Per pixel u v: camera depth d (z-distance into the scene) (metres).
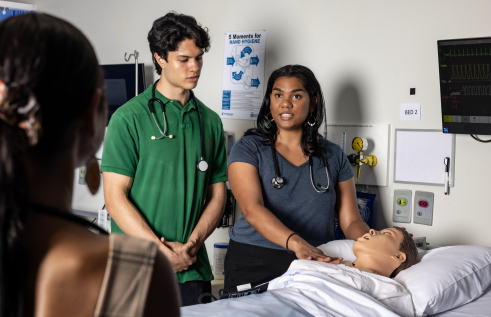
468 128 1.89
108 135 1.58
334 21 2.24
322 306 1.18
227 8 2.52
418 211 2.07
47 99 0.39
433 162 2.03
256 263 1.65
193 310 1.16
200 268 1.67
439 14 1.99
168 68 1.59
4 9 3.00
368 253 1.51
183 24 1.54
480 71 1.83
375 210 2.18
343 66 2.23
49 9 3.12
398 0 2.08
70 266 0.38
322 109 1.75
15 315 0.37
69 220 0.42
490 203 1.92
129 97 2.73
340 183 1.81
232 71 2.52
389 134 2.12
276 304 1.15
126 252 0.40
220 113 2.58
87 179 0.49
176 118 1.65
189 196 1.65
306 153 1.73
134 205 1.60
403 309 1.33
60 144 0.42
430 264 1.50
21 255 0.37
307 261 1.38
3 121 0.38
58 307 0.38
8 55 0.38
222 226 2.49
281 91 1.67
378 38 2.13
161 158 1.60
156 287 0.41
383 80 2.13
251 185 1.64
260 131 1.76
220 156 1.80
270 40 2.41
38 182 0.41
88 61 0.42
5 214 0.36
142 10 2.76
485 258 1.58
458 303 1.46
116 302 0.39
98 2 2.92
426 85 2.04
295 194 1.67
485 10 1.90
